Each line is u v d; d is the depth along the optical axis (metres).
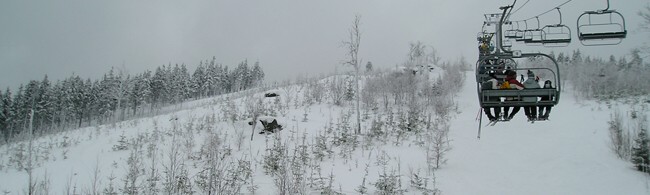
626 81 35.12
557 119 24.08
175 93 66.25
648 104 26.08
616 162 15.66
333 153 18.69
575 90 35.44
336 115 28.48
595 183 13.74
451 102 32.41
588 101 30.22
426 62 45.22
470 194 13.42
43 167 19.83
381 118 26.59
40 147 25.16
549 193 13.20
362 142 20.88
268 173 15.69
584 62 42.72
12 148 26.31
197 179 14.50
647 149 14.71
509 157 17.34
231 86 81.75
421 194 13.43
